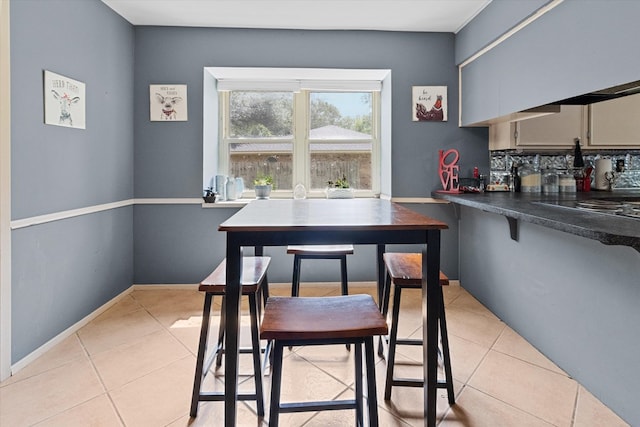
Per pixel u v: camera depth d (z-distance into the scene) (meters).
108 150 2.82
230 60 3.22
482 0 2.69
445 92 3.32
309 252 2.17
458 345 2.26
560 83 1.96
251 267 1.82
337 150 3.77
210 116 3.43
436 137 3.34
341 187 3.68
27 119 2.01
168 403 1.72
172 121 3.24
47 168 2.17
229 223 1.36
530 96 2.24
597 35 1.70
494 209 2.06
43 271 2.16
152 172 3.25
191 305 2.95
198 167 3.27
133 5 2.81
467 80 3.16
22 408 1.67
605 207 1.95
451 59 3.32
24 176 2.00
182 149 3.26
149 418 1.62
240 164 3.73
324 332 1.17
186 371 1.99
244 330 2.50
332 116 3.76
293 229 1.31
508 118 2.72
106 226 2.83
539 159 3.32
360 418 1.37
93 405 1.70
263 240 1.33
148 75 3.21
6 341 1.91
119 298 3.04
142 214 3.28
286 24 3.15
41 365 2.03
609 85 1.64
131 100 3.17
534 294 2.23
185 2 2.76
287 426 1.58
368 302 1.43
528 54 2.25
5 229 1.89
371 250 3.43
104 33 2.75
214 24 3.15
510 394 1.77
